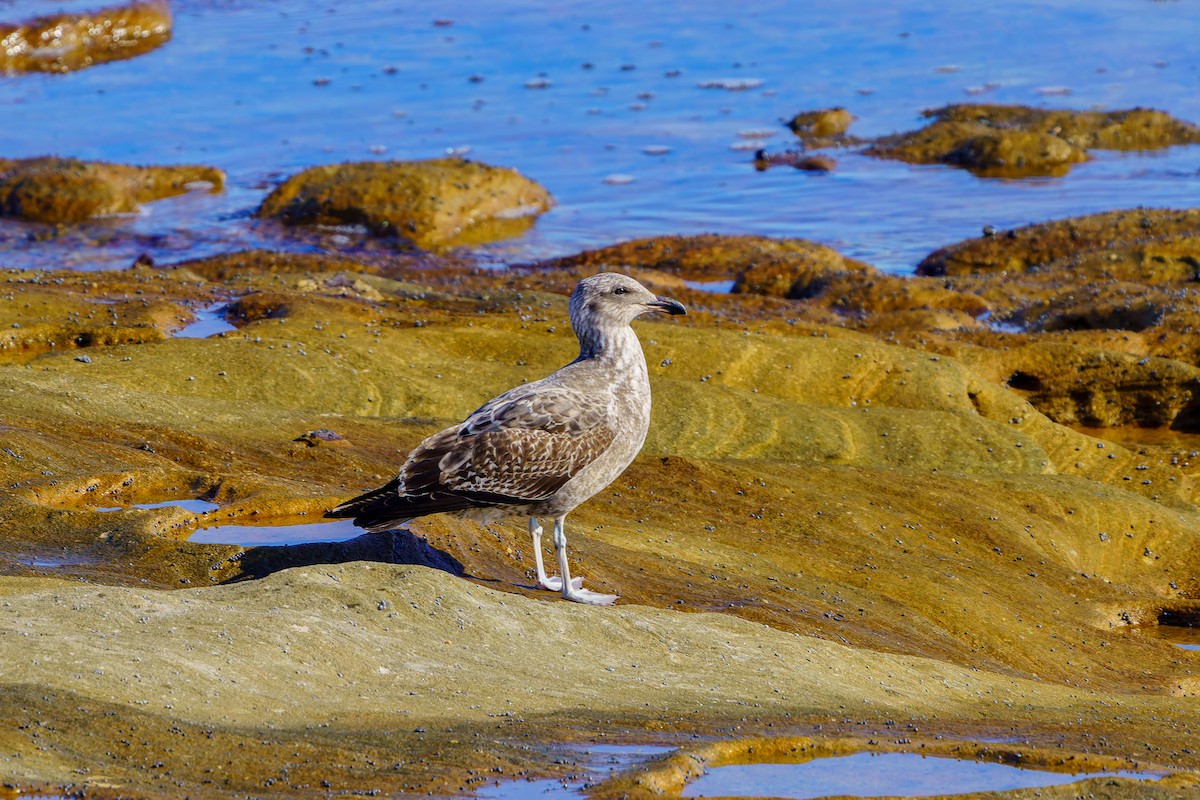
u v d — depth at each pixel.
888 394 20.92
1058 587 15.10
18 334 20.09
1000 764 7.75
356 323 21.55
